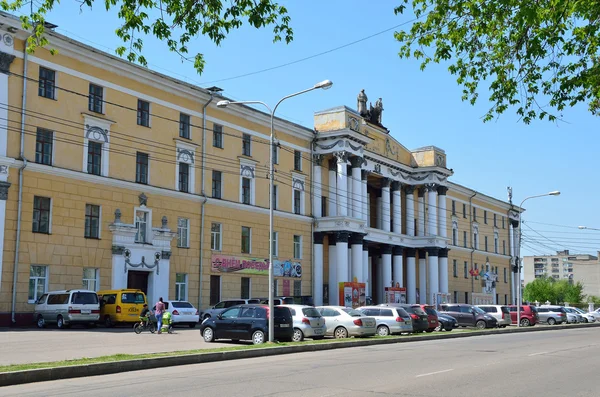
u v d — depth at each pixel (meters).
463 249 76.38
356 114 54.59
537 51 13.03
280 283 48.22
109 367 15.52
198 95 42.19
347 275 51.69
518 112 15.11
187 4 13.34
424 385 13.45
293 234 50.22
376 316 32.78
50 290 32.28
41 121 32.56
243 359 19.56
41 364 15.02
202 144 42.56
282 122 49.50
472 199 80.25
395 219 62.69
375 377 14.75
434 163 66.06
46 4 13.84
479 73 15.19
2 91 30.64
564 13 12.57
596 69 14.02
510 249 89.12
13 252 30.73
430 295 64.56
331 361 18.77
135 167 37.84
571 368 17.31
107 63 36.22
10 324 30.34
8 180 30.80
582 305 104.75
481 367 17.30
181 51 14.20
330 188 54.28
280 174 49.47
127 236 36.34
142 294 33.75
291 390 12.48
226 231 43.91
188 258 40.75
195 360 18.19
